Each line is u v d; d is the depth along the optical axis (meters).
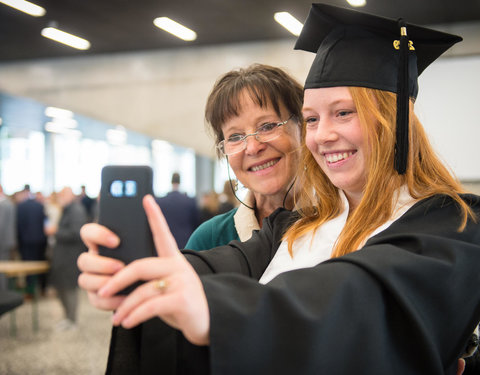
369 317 0.58
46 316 5.90
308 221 0.99
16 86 9.68
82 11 6.98
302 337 0.52
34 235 7.01
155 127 9.17
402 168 0.84
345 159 0.90
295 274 0.60
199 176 12.67
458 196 0.79
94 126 13.08
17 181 14.94
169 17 7.21
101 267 0.49
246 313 0.50
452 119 7.03
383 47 0.91
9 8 6.86
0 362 4.12
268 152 1.34
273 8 6.71
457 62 7.05
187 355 0.67
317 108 0.92
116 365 0.70
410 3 6.39
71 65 9.51
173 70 9.08
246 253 0.97
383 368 0.57
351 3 6.38
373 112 0.87
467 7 6.50
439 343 0.65
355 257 0.63
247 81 1.34
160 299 0.46
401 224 0.77
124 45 8.77
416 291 0.62
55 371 3.89
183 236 5.41
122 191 0.51
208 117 1.45
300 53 8.30
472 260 0.69
